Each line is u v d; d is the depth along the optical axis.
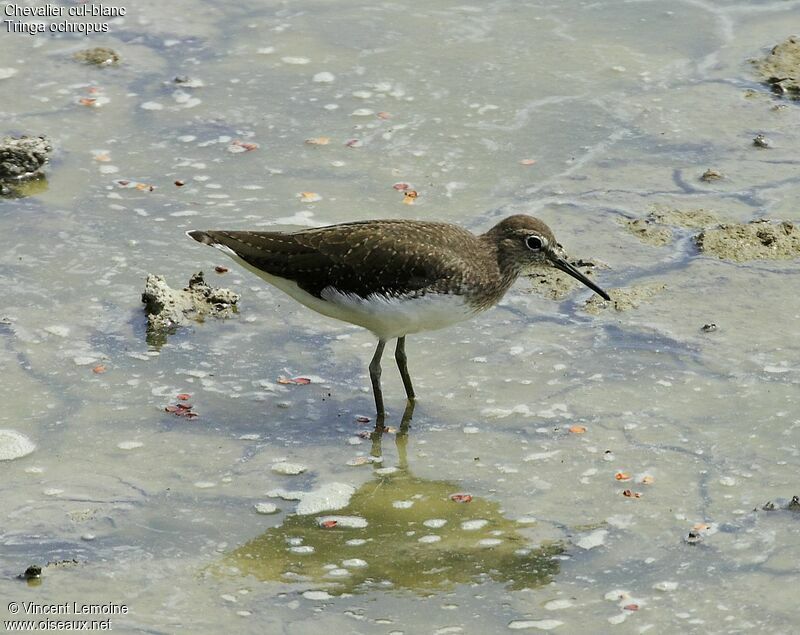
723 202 16.67
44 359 13.76
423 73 19.80
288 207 16.52
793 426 12.62
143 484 11.92
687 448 12.40
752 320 14.40
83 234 16.00
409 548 11.11
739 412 12.89
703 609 10.26
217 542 11.16
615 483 11.95
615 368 13.72
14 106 18.70
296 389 13.58
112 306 14.73
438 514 11.59
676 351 13.92
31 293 14.84
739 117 18.59
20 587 10.51
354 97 19.19
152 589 10.54
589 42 20.67
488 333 14.49
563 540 11.19
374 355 13.45
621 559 10.91
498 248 13.61
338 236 13.18
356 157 17.73
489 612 10.28
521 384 13.56
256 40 20.75
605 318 14.58
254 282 15.39
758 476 11.94
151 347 14.10
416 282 12.97
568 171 17.45
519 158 17.73
